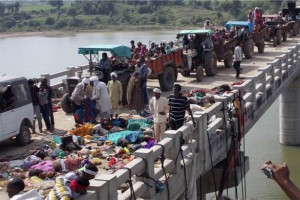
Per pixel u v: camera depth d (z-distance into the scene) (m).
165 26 83.62
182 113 11.61
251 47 25.23
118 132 13.04
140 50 19.77
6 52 56.81
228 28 25.08
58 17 93.25
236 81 19.73
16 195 6.52
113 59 16.89
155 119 12.00
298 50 24.38
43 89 13.88
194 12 90.19
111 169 10.68
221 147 13.15
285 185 3.18
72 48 58.44
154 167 9.95
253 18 28.09
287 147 25.75
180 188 10.49
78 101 14.31
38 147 12.42
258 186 20.14
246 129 15.30
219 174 13.34
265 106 17.78
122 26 85.19
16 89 12.38
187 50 20.62
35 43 68.12
